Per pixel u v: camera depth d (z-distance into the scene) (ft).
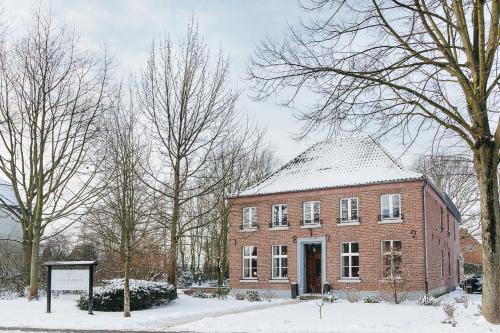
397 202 97.60
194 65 88.79
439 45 48.19
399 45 49.14
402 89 49.21
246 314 62.54
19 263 111.65
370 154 108.37
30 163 89.15
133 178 68.23
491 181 48.42
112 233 69.97
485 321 47.70
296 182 111.86
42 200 83.71
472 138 51.55
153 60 88.02
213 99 89.45
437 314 60.39
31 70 85.40
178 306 73.51
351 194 102.17
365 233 99.30
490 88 47.93
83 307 66.69
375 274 96.84
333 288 101.30
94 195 86.43
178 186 85.76
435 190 105.91
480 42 47.88
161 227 83.46
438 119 49.80
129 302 62.03
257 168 158.10
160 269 91.61
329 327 48.52
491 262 47.85
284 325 50.75
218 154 126.93
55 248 122.52
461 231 181.78
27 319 58.08
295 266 107.34
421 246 93.20
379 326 48.57
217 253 151.23
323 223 104.68
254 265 114.32
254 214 115.75
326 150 116.98
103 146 90.58
